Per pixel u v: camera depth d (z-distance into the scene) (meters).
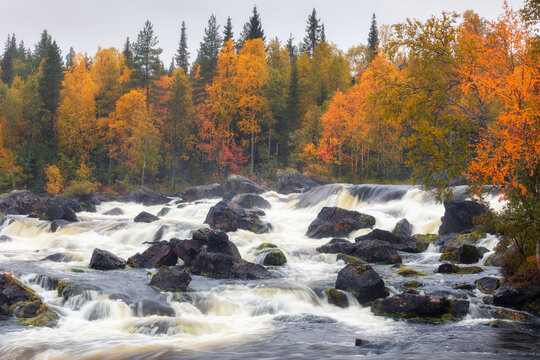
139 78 87.31
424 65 21.42
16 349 11.36
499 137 19.08
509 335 12.73
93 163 76.50
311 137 73.62
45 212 38.41
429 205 37.41
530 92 18.70
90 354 10.96
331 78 90.81
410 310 14.91
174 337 12.56
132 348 11.43
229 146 80.44
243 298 16.23
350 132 67.44
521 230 16.78
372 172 69.31
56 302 15.38
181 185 78.38
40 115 76.44
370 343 11.70
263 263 23.48
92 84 82.81
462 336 12.59
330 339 12.35
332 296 16.52
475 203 28.78
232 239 29.75
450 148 20.44
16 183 69.75
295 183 61.75
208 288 17.48
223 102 76.44
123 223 33.97
